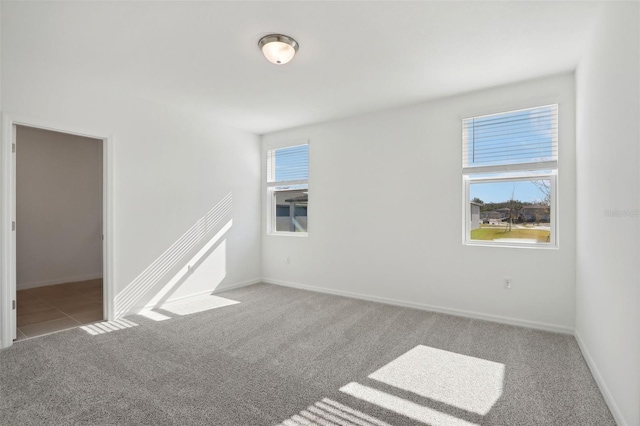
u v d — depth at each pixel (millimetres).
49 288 5234
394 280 4266
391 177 4289
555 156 3328
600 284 2254
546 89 3314
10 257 2936
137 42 2668
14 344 2957
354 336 3168
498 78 3344
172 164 4262
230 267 5082
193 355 2736
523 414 1946
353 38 2604
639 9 1554
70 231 5734
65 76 3275
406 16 2318
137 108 3887
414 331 3301
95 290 5098
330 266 4852
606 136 2107
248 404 2041
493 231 3713
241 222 5266
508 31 2502
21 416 1911
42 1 2141
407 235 4164
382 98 3910
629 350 1690
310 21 2377
